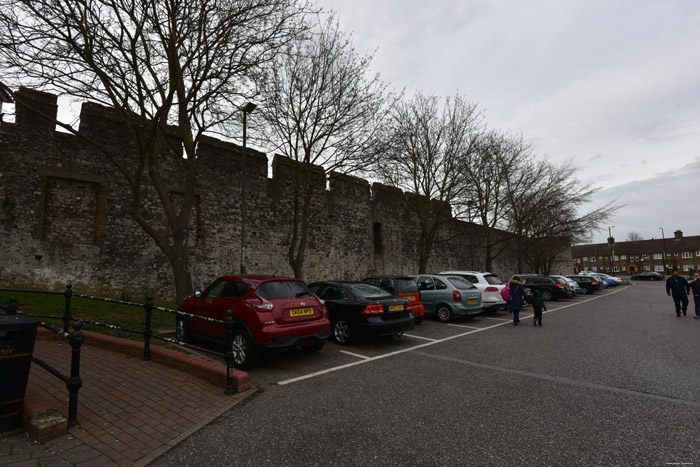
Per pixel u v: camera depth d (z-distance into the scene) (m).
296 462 2.90
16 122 10.04
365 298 7.37
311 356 6.63
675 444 3.22
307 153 12.28
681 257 71.38
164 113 8.61
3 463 2.71
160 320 8.48
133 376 4.82
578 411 4.00
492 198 23.39
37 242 10.09
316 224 17.38
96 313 8.34
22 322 3.25
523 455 3.03
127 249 11.50
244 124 10.92
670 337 8.46
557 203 23.20
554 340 8.19
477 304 11.12
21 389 3.26
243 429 3.52
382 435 3.40
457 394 4.56
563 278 22.30
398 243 22.06
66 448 3.02
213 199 13.59
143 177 12.00
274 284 5.99
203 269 13.09
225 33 8.34
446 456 3.01
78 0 7.24
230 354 4.52
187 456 2.99
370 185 20.78
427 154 18.17
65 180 10.73
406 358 6.50
